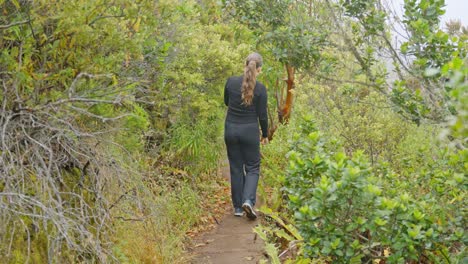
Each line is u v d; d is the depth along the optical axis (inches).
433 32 178.2
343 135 273.1
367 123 275.3
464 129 113.7
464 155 139.9
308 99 297.6
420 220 152.3
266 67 368.2
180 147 302.8
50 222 155.0
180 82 268.8
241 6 238.8
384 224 150.8
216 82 324.8
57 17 148.3
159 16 194.1
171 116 295.7
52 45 161.0
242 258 230.2
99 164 168.2
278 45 221.0
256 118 263.1
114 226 185.6
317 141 188.4
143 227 206.7
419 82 168.6
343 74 266.4
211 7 338.0
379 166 227.1
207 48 320.5
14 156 146.1
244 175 272.1
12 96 149.9
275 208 269.3
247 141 261.3
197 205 287.6
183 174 302.0
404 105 173.8
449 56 167.0
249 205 260.2
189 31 240.8
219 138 340.5
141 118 188.9
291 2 224.5
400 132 275.3
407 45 171.5
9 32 152.0
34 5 150.3
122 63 193.0
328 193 147.8
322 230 156.6
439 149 194.2
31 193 152.0
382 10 191.5
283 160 294.4
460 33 195.9
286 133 319.0
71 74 159.5
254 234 254.5
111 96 161.2
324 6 204.8
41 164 153.2
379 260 180.7
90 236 149.7
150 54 205.0
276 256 204.7
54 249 146.6
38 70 159.0
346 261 158.4
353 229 155.7
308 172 169.6
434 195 178.4
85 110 149.1
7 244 145.9
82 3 151.5
